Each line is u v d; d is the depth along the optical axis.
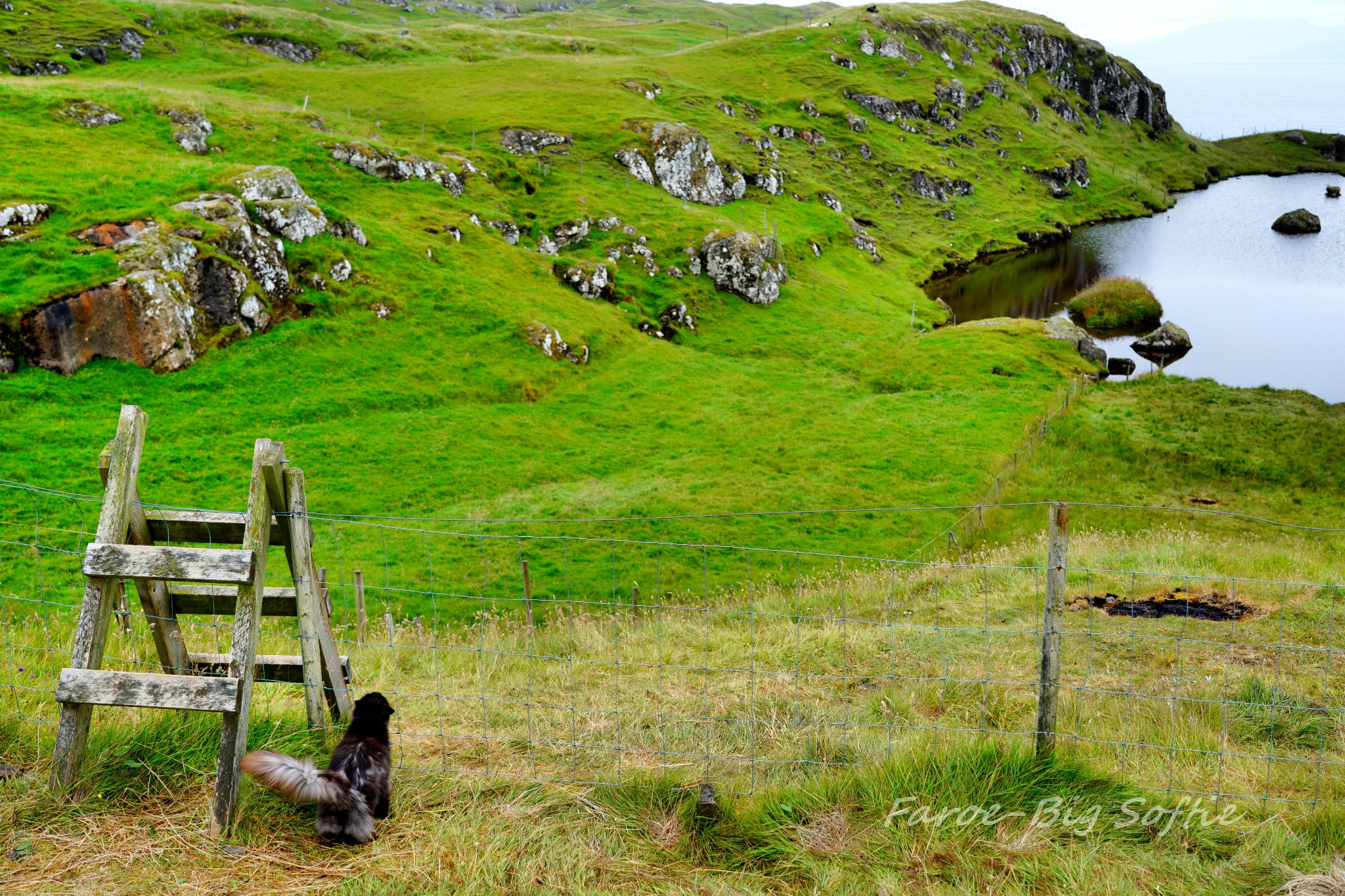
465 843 5.79
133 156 53.44
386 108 89.19
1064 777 6.64
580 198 77.44
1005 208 127.12
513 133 85.62
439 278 55.44
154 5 108.06
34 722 6.61
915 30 162.62
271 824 5.78
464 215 65.56
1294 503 34.34
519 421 46.31
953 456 43.38
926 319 78.50
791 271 82.00
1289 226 125.12
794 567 29.98
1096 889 5.53
